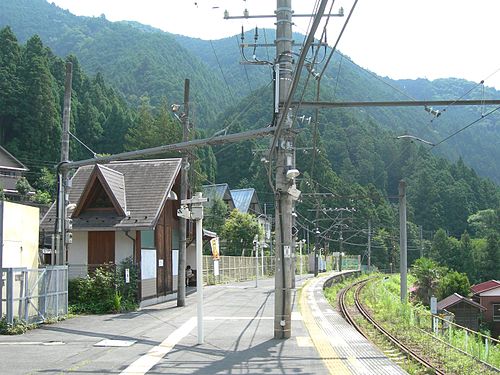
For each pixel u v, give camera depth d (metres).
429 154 91.88
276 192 15.16
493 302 49.56
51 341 14.74
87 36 197.88
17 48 69.06
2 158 62.72
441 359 14.08
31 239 19.17
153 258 26.64
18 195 59.91
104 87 91.75
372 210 81.81
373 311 27.41
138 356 12.45
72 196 28.30
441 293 51.34
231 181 86.94
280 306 15.15
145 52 144.62
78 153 71.62
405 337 17.69
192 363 11.62
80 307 22.11
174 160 28.80
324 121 87.62
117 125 77.00
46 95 67.06
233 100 76.81
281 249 15.16
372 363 11.63
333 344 14.15
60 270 19.89
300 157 71.19
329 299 31.62
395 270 93.44
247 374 10.49
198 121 90.62
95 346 13.90
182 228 25.14
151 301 25.92
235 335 15.80
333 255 77.06
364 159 85.75
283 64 14.84
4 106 65.56
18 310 16.83
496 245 75.56
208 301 27.42
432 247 79.12
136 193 26.72
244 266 53.38
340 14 12.17
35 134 66.38
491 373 12.71
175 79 133.75
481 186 94.50
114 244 25.36
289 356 12.47
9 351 13.10
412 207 87.50
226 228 60.69
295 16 15.20
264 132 14.98
